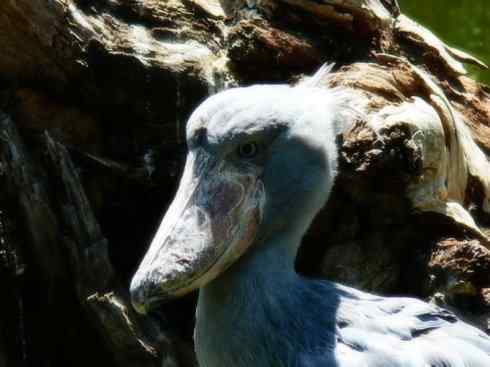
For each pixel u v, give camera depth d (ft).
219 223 27.94
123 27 40.91
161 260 27.27
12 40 39.32
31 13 38.86
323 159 29.07
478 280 38.22
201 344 29.48
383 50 42.55
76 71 40.06
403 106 39.09
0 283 40.04
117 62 40.11
